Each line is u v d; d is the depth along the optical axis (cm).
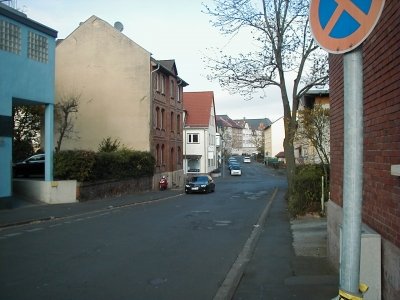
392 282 493
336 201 889
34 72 2134
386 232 527
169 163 4378
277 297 662
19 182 2450
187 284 774
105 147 3369
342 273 306
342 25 305
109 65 3822
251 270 855
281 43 2398
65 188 2412
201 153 6462
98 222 1688
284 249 1073
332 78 942
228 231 1454
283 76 2456
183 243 1212
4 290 732
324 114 2275
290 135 2427
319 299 643
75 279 806
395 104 491
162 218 1833
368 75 609
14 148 3800
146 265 928
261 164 11162
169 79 4391
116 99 3797
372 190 598
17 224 1592
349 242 301
